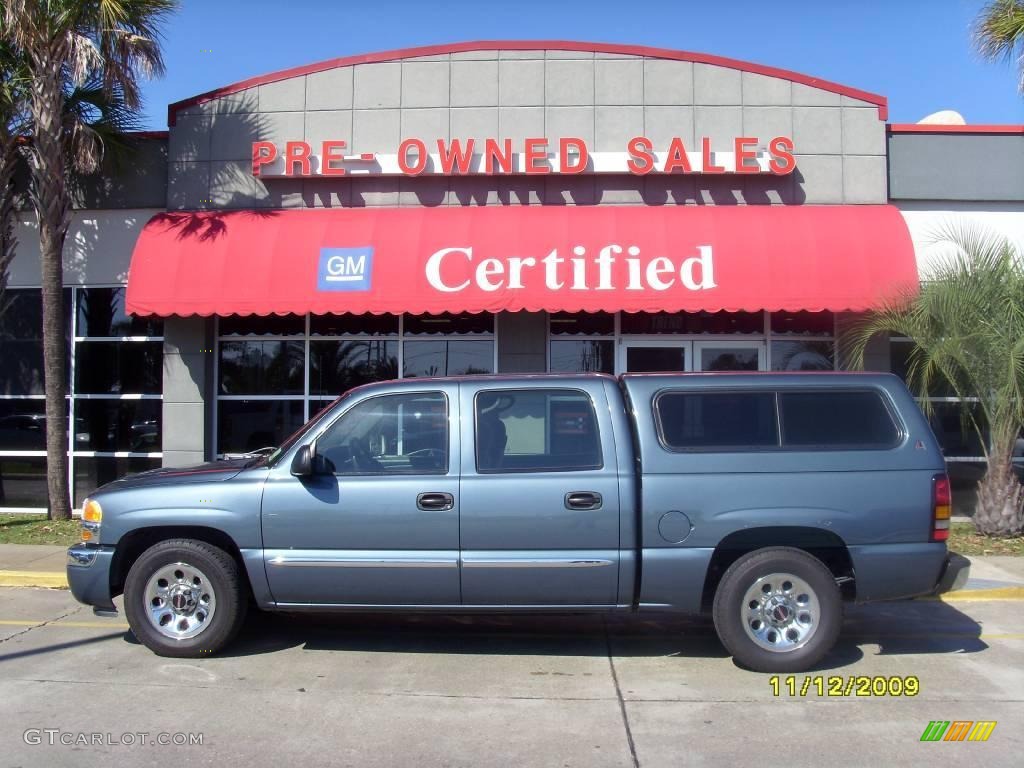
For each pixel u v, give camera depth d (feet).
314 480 20.43
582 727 16.98
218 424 41.65
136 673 20.18
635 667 20.93
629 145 39.78
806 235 37.27
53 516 39.40
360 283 36.94
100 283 42.39
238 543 20.49
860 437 20.38
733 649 20.04
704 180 40.27
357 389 21.30
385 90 41.19
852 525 19.75
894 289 35.37
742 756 15.60
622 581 19.81
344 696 18.75
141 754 15.57
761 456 20.02
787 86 40.63
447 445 20.44
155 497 20.88
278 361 41.73
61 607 26.55
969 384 36.06
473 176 40.50
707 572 20.06
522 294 36.32
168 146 41.86
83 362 42.52
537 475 20.02
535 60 40.96
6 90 37.11
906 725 17.07
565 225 37.91
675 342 41.09
